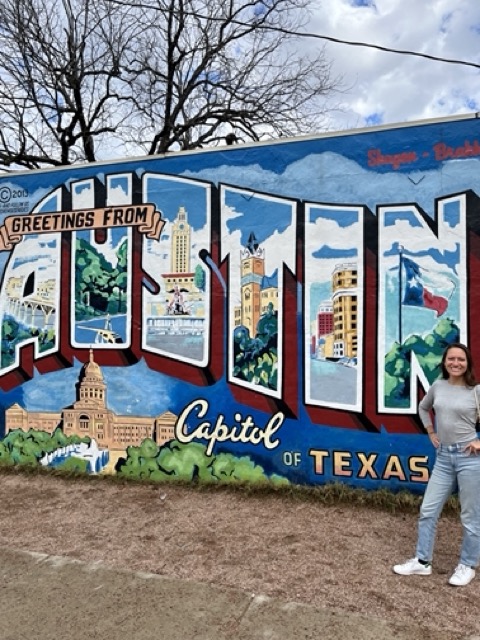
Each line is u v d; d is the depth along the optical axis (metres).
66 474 7.02
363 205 6.12
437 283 5.85
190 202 6.78
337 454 6.10
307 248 6.30
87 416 7.08
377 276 6.05
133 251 7.00
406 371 5.91
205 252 6.70
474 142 5.77
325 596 3.91
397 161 6.02
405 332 5.94
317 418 6.18
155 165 6.95
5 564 4.54
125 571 4.36
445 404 4.10
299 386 6.26
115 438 6.95
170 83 17.81
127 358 6.96
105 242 7.13
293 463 6.25
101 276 7.13
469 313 5.74
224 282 6.61
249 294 6.50
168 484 6.64
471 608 3.73
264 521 5.45
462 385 4.16
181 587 4.07
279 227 6.41
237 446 6.46
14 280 7.52
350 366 6.09
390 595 3.91
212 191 6.69
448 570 4.31
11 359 7.46
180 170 6.84
